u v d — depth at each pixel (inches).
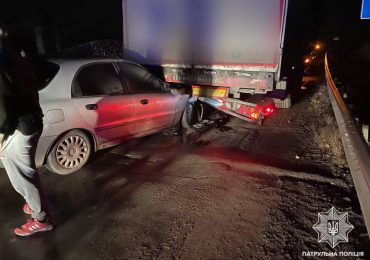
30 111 100.1
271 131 237.1
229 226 116.2
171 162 176.2
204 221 119.8
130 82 186.5
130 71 188.7
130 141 209.9
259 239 108.1
